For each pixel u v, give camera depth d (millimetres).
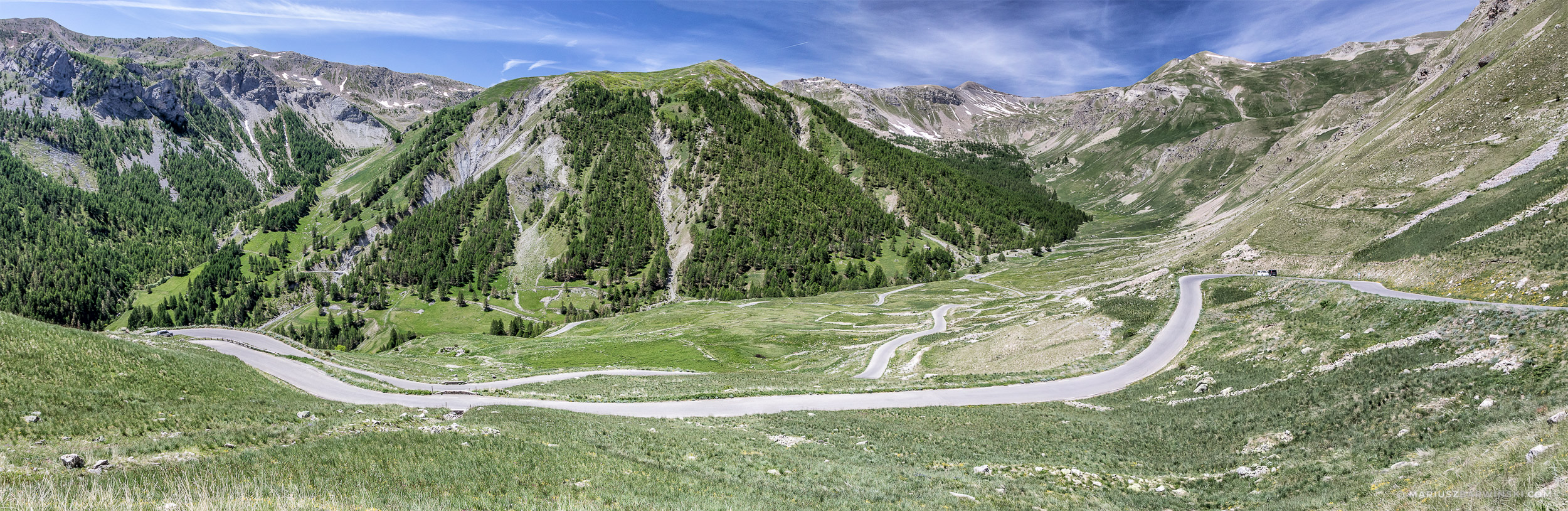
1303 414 38094
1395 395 35125
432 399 60156
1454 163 118188
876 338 121500
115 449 26016
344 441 28922
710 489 25641
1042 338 81062
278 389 53562
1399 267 78125
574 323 199250
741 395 58219
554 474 25703
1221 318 71000
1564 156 93188
